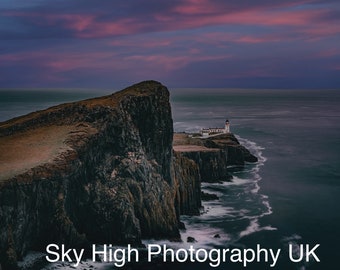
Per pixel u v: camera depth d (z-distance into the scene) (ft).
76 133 395.55
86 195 370.53
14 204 317.01
